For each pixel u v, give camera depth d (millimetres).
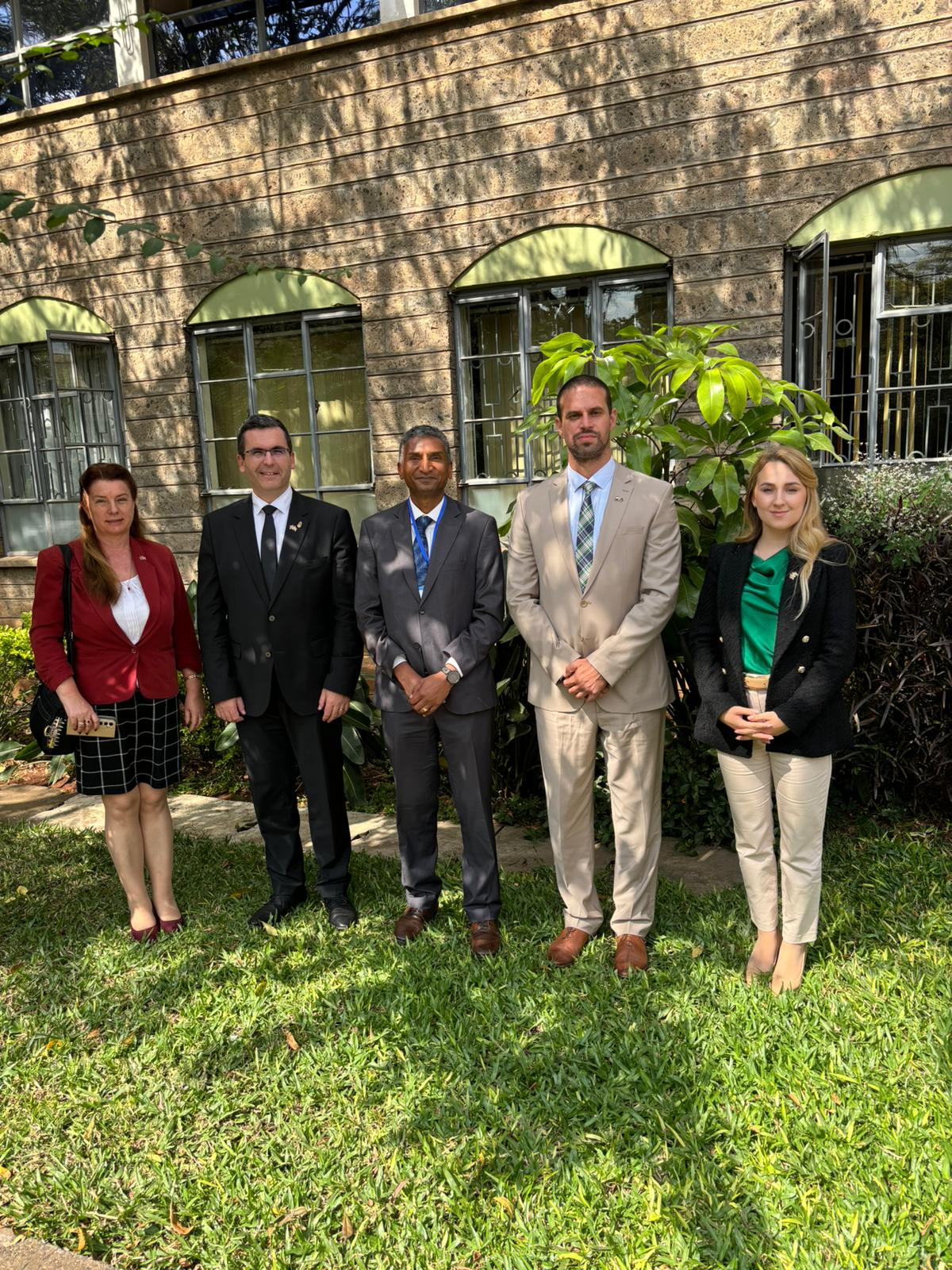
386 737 3400
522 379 7258
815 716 2752
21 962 3438
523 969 3121
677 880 3803
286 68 7434
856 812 4277
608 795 4371
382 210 7336
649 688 3084
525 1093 2533
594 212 6672
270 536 3494
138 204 8227
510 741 4594
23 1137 2518
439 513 3334
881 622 3982
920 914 3314
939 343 6141
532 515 3199
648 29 6289
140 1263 2102
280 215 7703
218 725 5754
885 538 4000
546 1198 2172
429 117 7039
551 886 3783
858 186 5941
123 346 8562
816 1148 2256
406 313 7398
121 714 3418
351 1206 2189
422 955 3256
